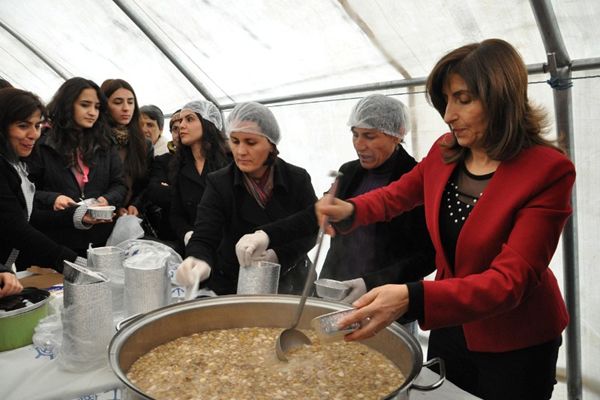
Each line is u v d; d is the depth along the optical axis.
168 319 1.29
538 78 2.21
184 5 3.51
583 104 2.08
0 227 1.98
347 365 1.26
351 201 1.55
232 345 1.32
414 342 1.12
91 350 1.21
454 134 1.31
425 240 1.89
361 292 1.67
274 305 1.39
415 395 1.16
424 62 2.76
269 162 2.02
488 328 1.40
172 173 2.90
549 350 1.45
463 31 2.43
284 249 1.83
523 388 1.42
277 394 1.12
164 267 1.43
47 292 1.46
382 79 3.10
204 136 2.84
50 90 6.52
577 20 1.95
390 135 1.94
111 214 2.25
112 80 3.24
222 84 4.29
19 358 1.27
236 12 3.28
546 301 1.41
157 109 4.26
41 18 4.84
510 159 1.22
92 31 4.62
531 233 1.13
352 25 2.80
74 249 2.64
